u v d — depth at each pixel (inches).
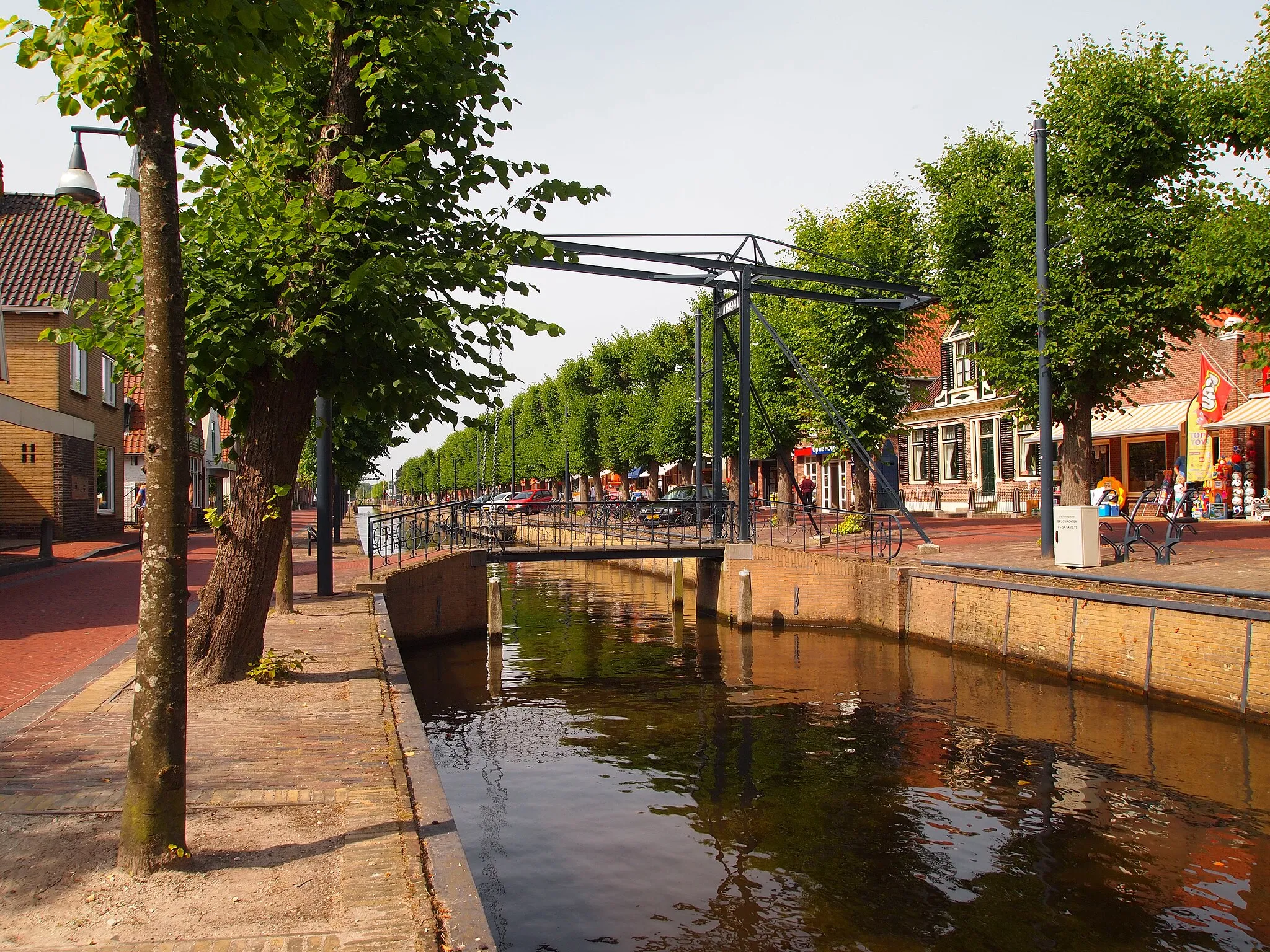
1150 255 603.5
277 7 157.8
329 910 131.7
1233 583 422.9
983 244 753.6
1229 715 388.8
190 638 293.4
